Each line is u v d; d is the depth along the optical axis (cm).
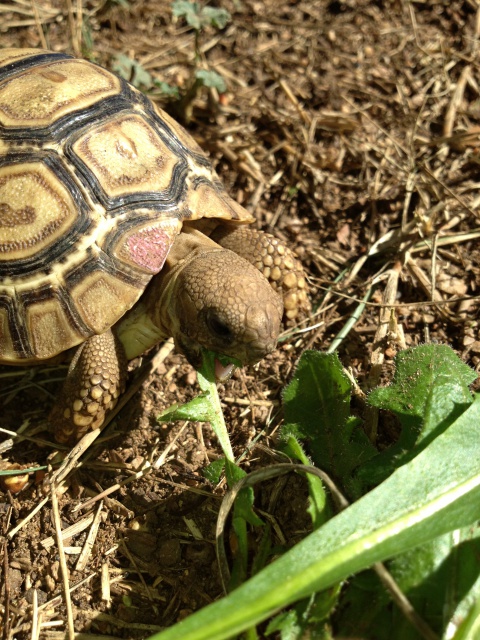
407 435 13
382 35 24
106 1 24
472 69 23
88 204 14
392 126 22
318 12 25
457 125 22
